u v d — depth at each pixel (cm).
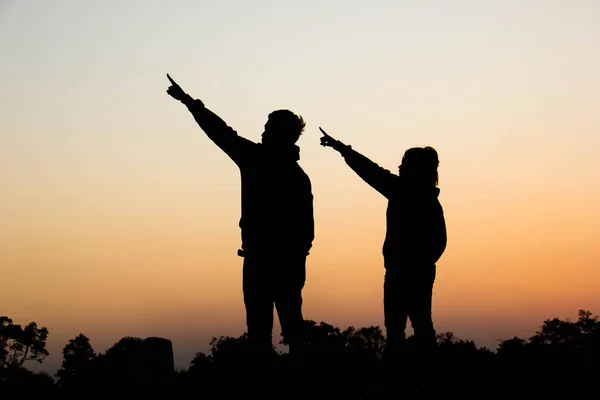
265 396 718
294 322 737
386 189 833
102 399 838
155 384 834
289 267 729
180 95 734
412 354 812
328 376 796
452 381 838
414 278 812
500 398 822
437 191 844
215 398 753
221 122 733
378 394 776
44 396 858
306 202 749
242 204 740
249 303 729
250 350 727
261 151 741
